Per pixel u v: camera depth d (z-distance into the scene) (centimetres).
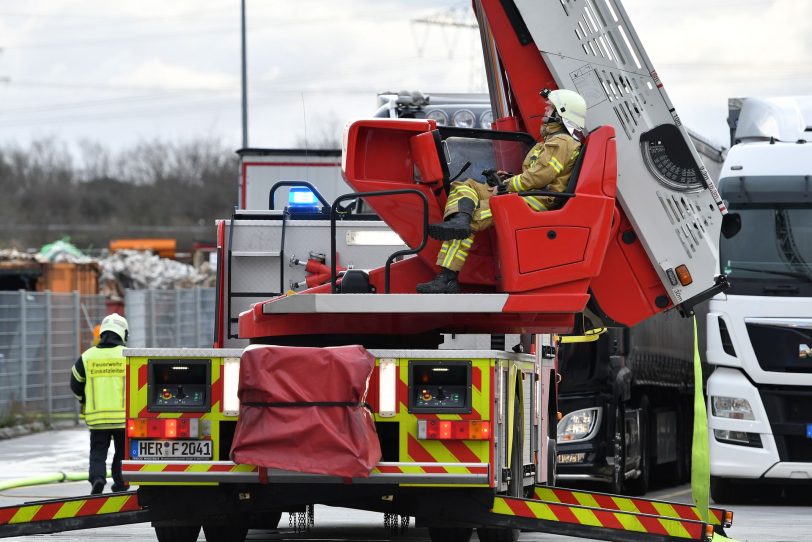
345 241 3481
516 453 2889
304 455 2445
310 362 2456
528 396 3092
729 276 4509
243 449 2462
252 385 2453
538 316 2745
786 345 4431
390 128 2777
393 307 2627
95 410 4206
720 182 4628
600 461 4466
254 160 5097
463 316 2739
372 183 2780
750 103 4809
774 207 4553
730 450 4494
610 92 2880
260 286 3497
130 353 2570
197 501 2633
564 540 3344
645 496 4934
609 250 2902
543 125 2820
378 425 2592
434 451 2538
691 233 2892
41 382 7406
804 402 4456
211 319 10188
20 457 5866
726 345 4491
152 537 3241
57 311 7606
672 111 2870
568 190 2709
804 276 4466
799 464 4434
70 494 4412
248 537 3284
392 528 3072
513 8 2933
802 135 4675
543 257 2672
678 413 5634
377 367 2544
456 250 2714
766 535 3466
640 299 2911
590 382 4509
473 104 4338
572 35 2889
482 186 2739
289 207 3556
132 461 2558
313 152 5084
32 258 9825
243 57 8269
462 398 2541
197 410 2558
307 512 3025
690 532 2478
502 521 2591
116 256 12850
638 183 2875
